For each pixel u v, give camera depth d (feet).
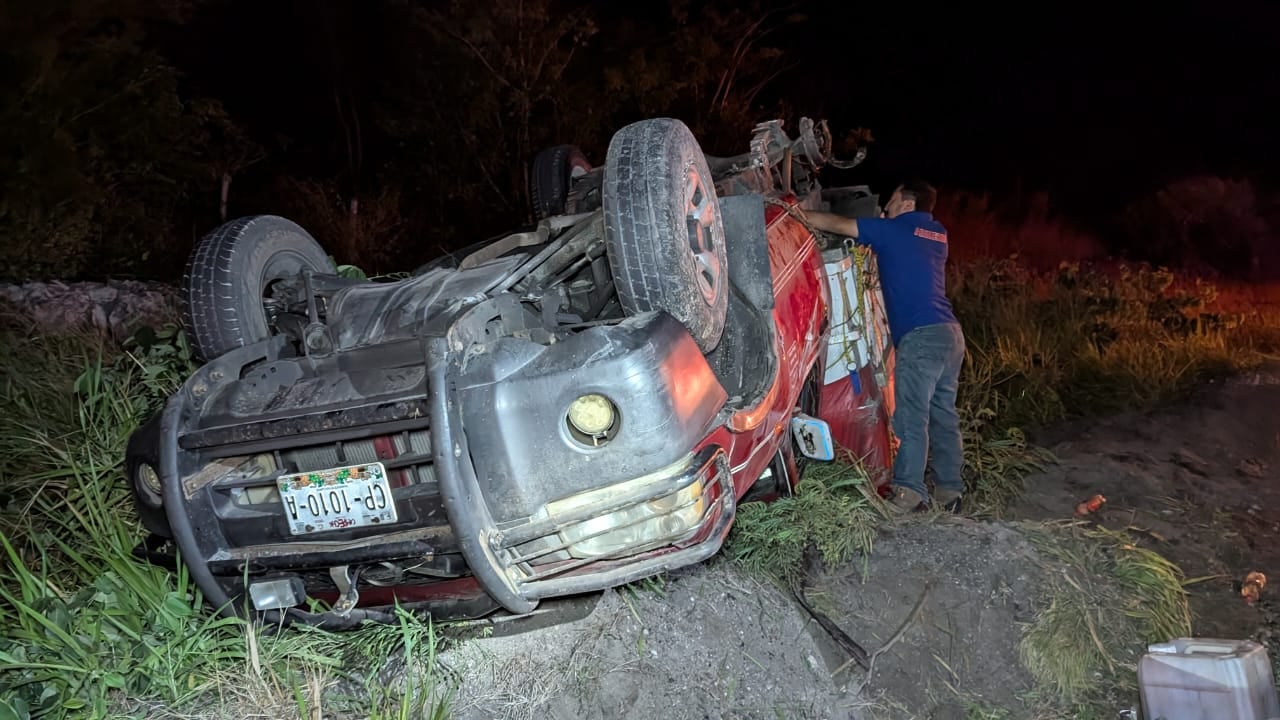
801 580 11.96
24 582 9.78
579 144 40.45
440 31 39.17
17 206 22.39
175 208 30.45
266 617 9.36
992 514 16.21
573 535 8.78
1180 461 19.07
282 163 41.32
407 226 36.81
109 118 26.05
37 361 14.80
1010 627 12.09
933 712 11.11
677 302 9.34
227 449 8.97
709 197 10.38
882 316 17.06
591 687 9.80
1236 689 9.16
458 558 8.78
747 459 10.38
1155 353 24.77
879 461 15.48
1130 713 11.12
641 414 8.43
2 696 8.77
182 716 9.09
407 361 9.31
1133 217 52.75
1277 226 52.49
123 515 11.76
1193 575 14.73
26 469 12.12
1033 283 30.55
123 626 9.62
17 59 23.40
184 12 38.50
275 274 11.51
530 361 8.64
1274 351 27.73
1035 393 22.09
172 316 19.35
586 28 40.68
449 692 9.45
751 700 10.18
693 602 10.77
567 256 10.18
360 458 9.03
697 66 45.34
